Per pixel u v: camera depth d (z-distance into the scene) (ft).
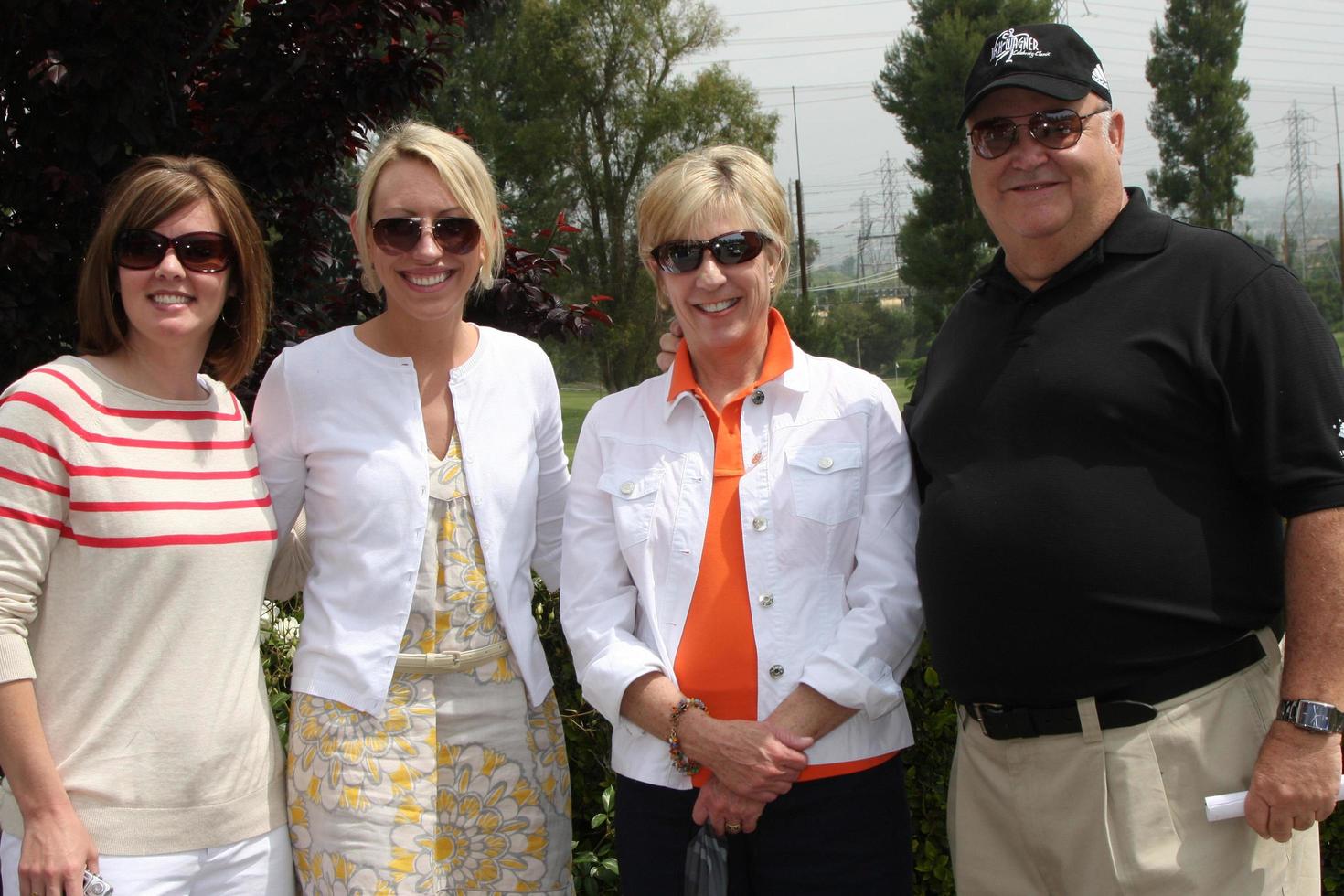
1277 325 7.00
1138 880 7.27
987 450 7.73
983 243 142.41
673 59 121.08
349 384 8.79
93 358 8.14
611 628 8.44
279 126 17.29
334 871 8.18
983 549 7.56
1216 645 7.27
